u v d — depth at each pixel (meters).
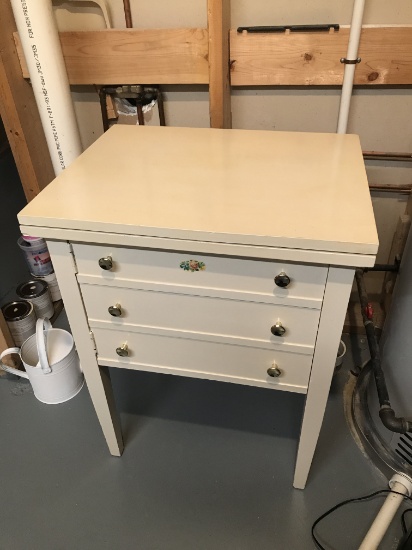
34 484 1.17
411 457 1.14
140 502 1.13
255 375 0.93
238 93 1.32
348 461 1.20
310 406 0.95
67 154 1.30
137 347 0.95
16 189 1.76
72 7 1.25
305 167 0.90
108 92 1.33
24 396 1.39
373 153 1.35
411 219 1.26
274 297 0.79
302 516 1.10
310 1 1.17
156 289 0.84
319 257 0.70
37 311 1.55
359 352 1.46
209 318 0.86
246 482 1.16
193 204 0.78
